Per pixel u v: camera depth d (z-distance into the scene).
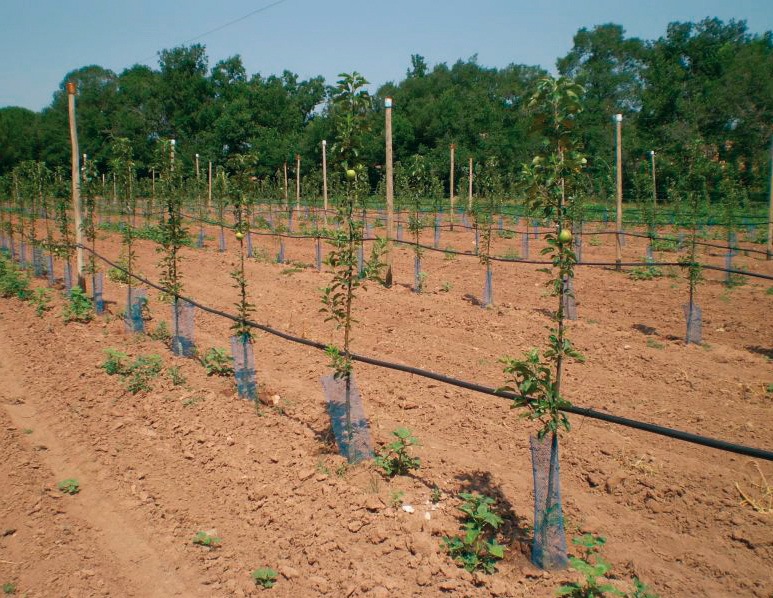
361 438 6.26
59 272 17.67
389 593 4.39
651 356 9.37
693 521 5.32
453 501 5.50
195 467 6.34
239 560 4.89
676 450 6.48
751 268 16.91
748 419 7.18
